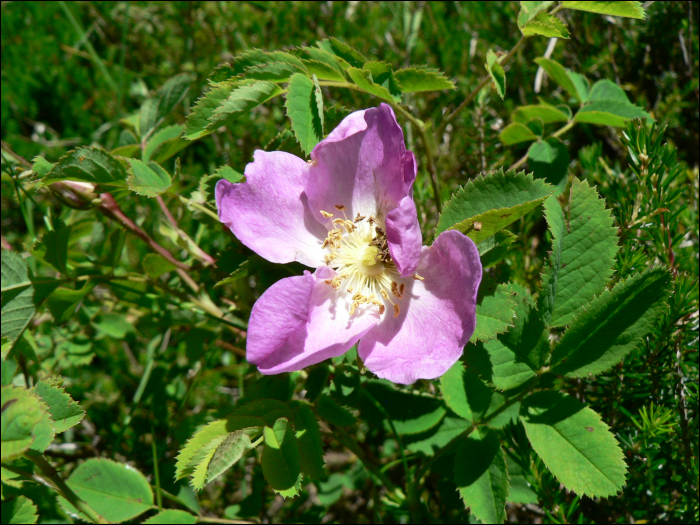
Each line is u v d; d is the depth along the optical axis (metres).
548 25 0.12
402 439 0.14
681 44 0.18
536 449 0.10
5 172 0.16
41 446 0.09
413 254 0.10
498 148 0.19
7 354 0.13
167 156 0.15
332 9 0.22
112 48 0.25
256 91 0.11
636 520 0.13
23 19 0.26
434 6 0.21
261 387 0.13
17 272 0.14
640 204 0.13
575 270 0.11
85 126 0.24
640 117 0.14
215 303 0.18
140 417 0.18
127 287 0.15
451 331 0.10
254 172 0.11
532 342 0.11
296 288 0.10
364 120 0.11
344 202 0.11
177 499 0.13
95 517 0.12
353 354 0.12
